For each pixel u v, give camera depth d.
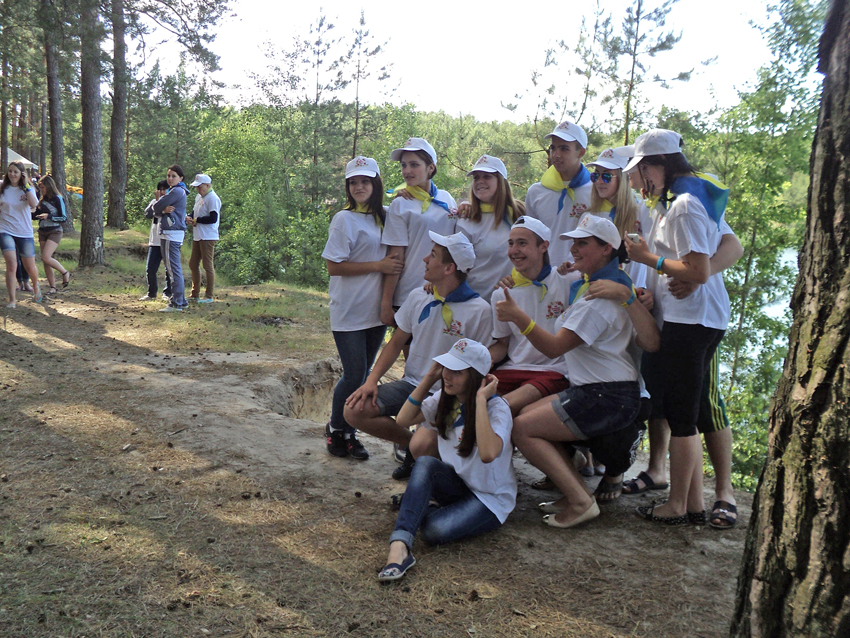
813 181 1.85
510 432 3.59
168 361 7.38
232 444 4.84
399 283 4.80
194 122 33.91
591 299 3.52
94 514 3.59
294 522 3.64
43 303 10.20
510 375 3.97
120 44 18.75
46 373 6.48
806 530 1.77
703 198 3.34
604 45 17.00
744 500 4.19
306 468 4.51
